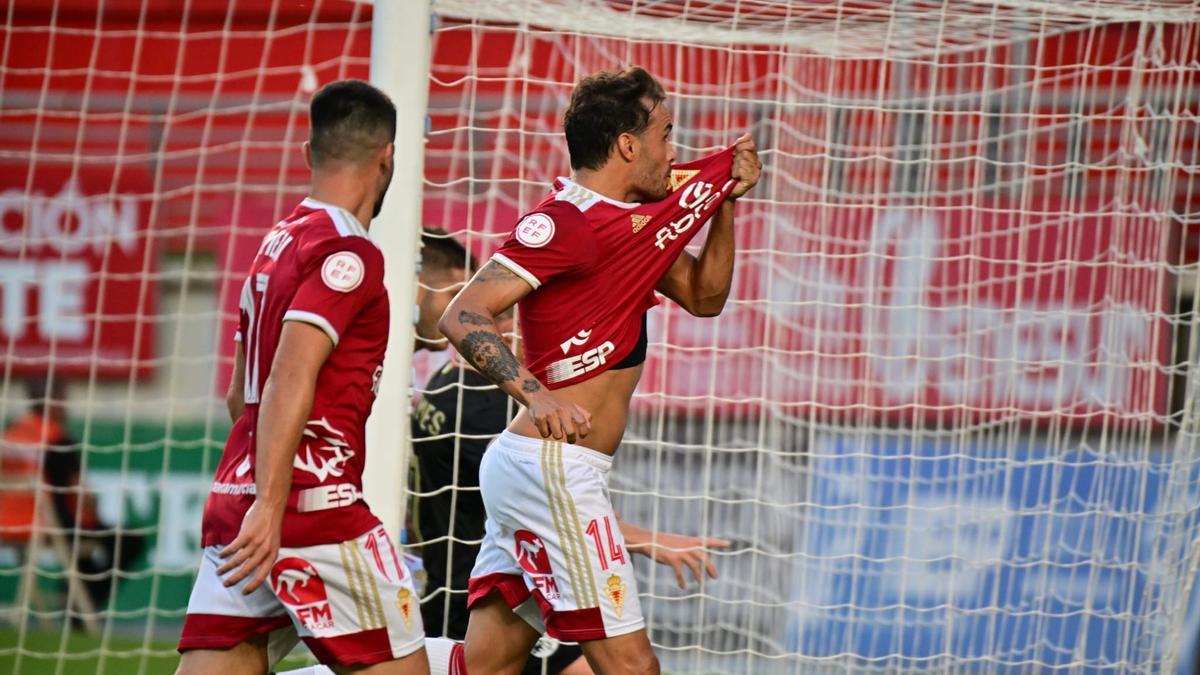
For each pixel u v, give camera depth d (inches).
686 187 450.3
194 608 394.6
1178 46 839.7
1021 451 869.8
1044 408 901.2
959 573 823.7
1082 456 815.1
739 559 869.8
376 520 402.6
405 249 539.5
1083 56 897.5
